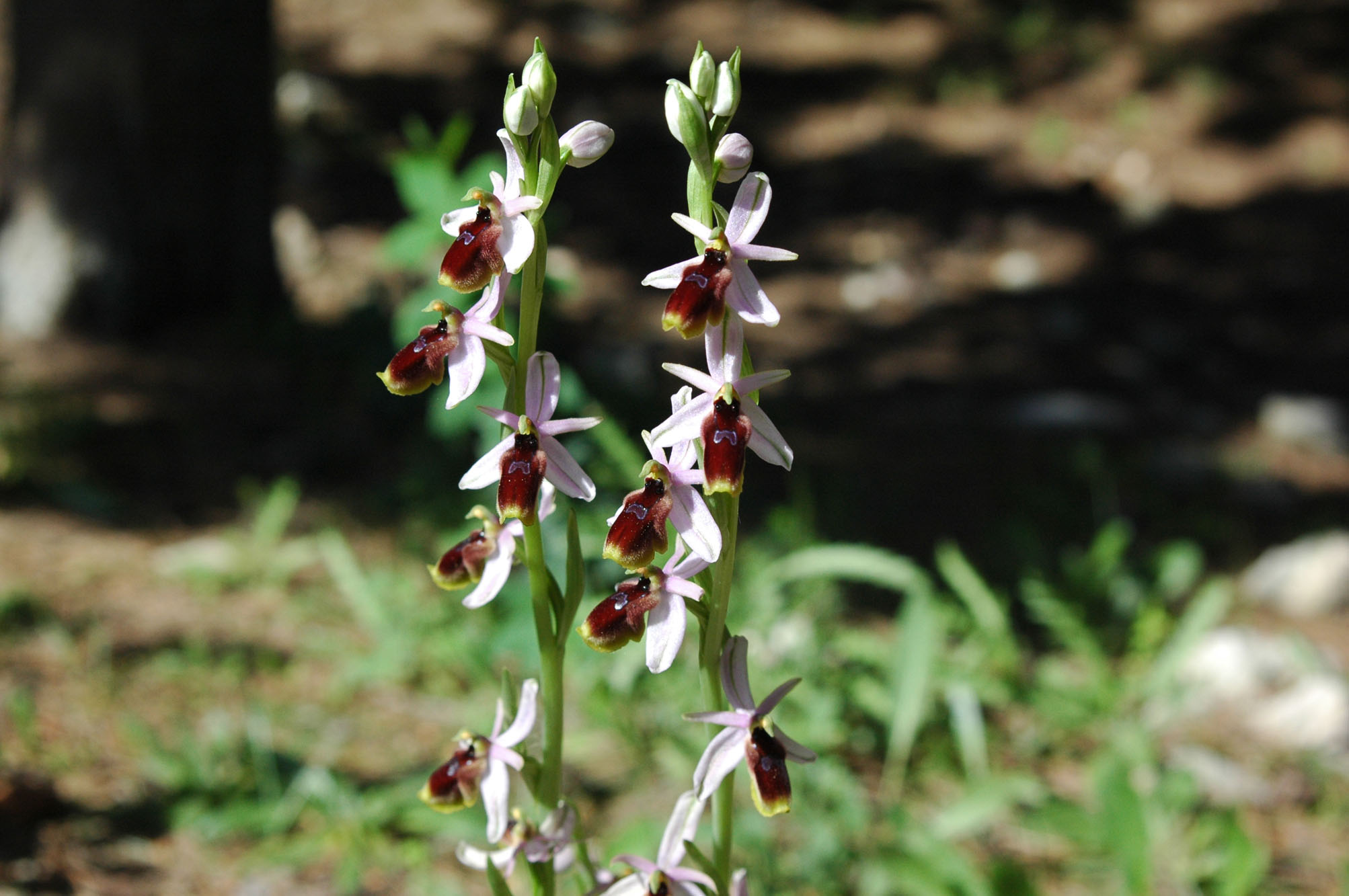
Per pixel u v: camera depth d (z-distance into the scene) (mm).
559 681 1873
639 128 11625
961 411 7672
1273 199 10820
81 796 3516
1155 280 9758
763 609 4176
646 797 3678
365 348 7258
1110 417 7609
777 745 1725
